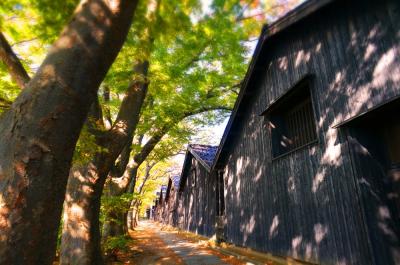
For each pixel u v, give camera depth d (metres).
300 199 6.50
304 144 6.95
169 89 9.27
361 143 4.99
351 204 4.93
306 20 6.59
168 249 12.95
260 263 7.85
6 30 4.73
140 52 5.39
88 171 5.70
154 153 16.72
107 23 2.68
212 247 12.67
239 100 9.57
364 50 4.98
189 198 20.67
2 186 2.10
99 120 6.05
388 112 4.66
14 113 2.29
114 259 9.62
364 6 5.11
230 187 11.23
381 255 4.41
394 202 4.61
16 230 2.03
